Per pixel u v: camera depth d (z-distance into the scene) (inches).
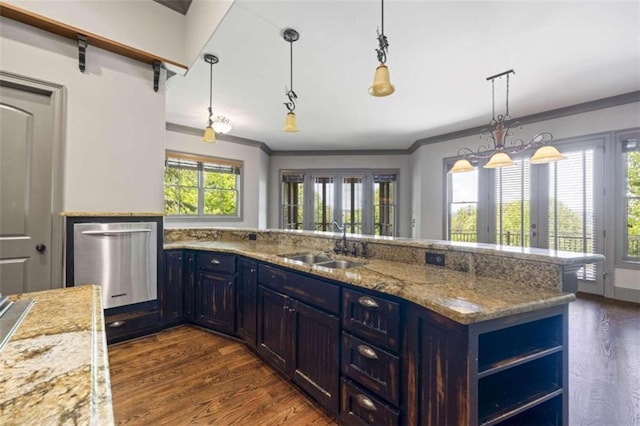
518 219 193.0
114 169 103.1
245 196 243.0
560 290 51.8
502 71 126.3
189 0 112.3
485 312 41.8
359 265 82.7
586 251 166.1
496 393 49.0
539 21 93.4
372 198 277.7
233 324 107.5
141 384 79.7
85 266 94.3
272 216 282.0
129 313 104.0
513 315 44.8
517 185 193.3
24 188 89.0
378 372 55.6
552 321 51.3
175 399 73.5
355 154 279.0
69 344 28.6
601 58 116.0
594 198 163.3
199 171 221.5
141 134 108.8
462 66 122.0
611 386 80.0
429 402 46.9
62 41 93.6
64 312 37.4
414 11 88.3
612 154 157.1
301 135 232.8
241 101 161.5
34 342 28.8
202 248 116.0
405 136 234.8
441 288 53.2
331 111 176.6
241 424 65.3
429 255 75.2
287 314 80.4
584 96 154.1
